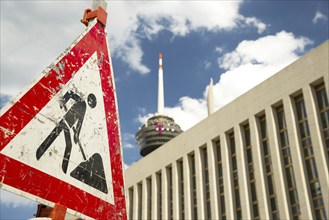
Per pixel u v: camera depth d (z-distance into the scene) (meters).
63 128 4.13
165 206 48.22
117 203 4.48
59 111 4.15
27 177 3.61
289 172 35.66
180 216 45.97
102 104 4.78
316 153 33.41
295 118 36.72
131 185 55.41
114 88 5.09
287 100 37.53
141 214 52.41
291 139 35.84
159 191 51.19
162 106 152.50
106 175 4.48
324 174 32.12
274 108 39.22
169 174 50.69
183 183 47.59
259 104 40.34
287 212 34.00
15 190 3.48
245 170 39.53
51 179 3.82
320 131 34.28
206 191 43.94
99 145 4.53
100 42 5.12
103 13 5.32
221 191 41.94
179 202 46.94
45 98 4.04
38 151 3.79
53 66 4.26
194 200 45.22
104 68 5.02
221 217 40.62
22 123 3.73
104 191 4.38
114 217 4.36
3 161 3.48
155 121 147.50
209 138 45.25
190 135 48.38
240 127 41.91
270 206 36.00
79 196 4.04
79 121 4.36
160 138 143.62
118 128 4.90
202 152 46.50
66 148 4.09
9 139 3.58
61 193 3.86
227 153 42.34
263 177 37.38
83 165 4.22
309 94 35.78
